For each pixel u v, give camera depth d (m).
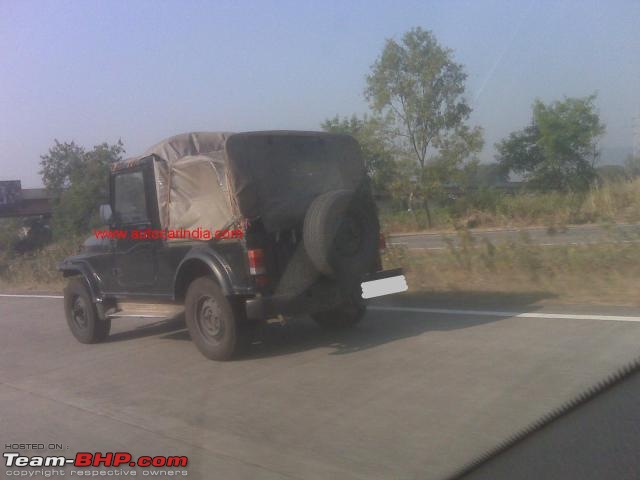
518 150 36.84
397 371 6.28
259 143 7.16
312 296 7.09
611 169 23.77
